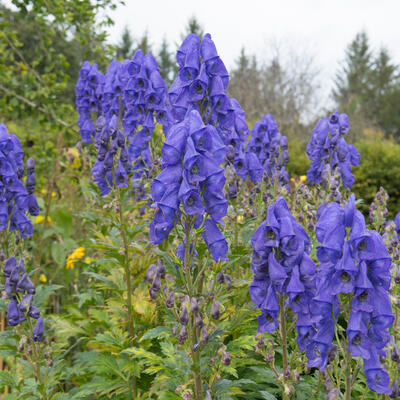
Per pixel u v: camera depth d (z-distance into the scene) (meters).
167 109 5.85
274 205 3.01
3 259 4.85
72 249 8.59
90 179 7.21
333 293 2.58
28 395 4.41
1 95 10.49
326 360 2.80
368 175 16.05
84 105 7.63
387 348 2.97
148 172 5.97
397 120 72.12
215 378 3.49
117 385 4.75
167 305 3.37
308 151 6.65
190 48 3.78
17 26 18.25
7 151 4.64
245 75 33.75
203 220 3.30
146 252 5.29
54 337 5.45
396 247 4.22
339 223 2.58
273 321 3.12
